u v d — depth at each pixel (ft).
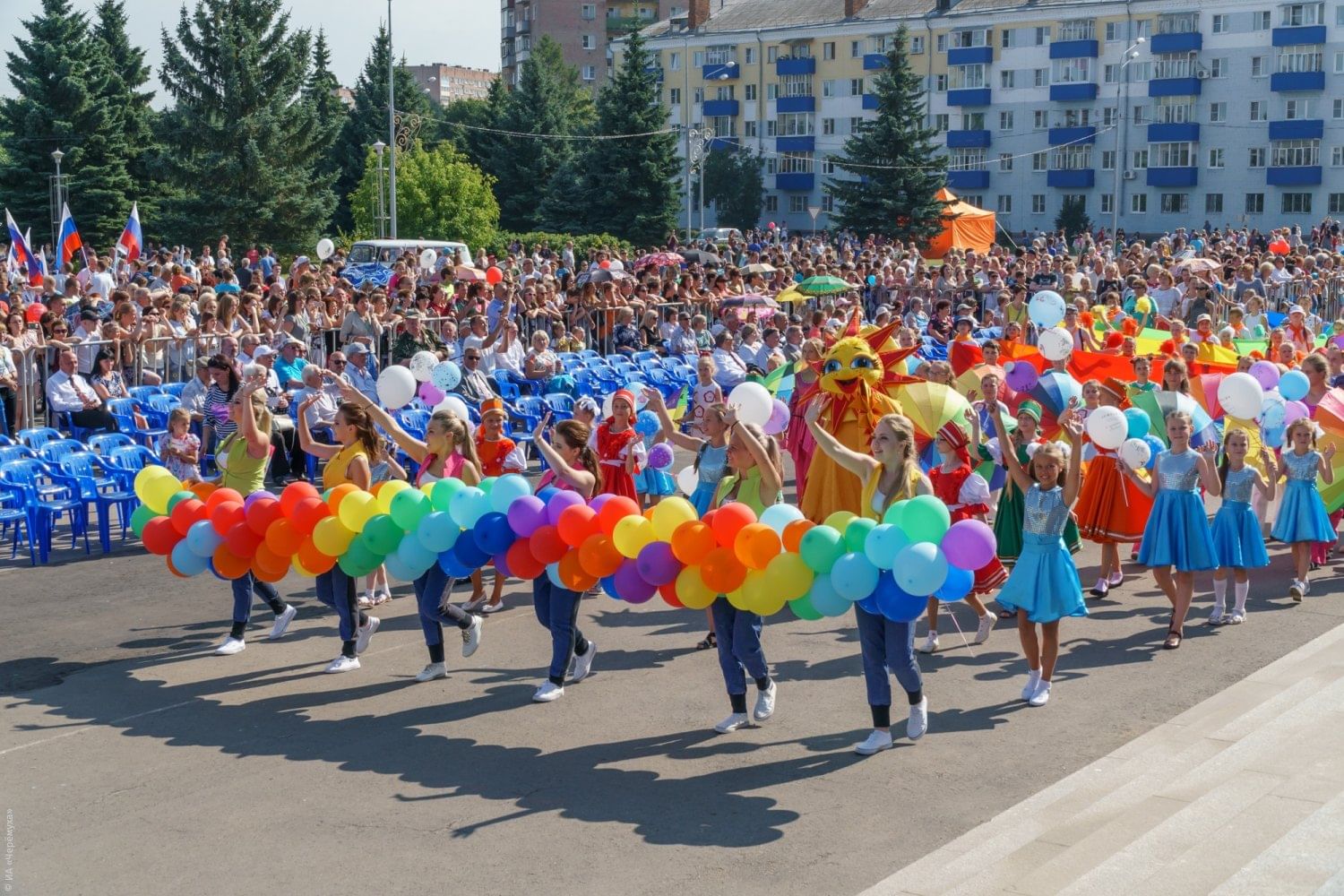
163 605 35.09
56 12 177.99
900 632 24.17
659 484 38.42
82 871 19.85
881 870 19.75
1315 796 20.56
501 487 27.37
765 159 265.13
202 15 178.40
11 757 24.45
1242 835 18.99
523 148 225.35
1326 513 35.42
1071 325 58.49
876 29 250.37
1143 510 35.76
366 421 30.83
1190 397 38.04
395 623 33.68
